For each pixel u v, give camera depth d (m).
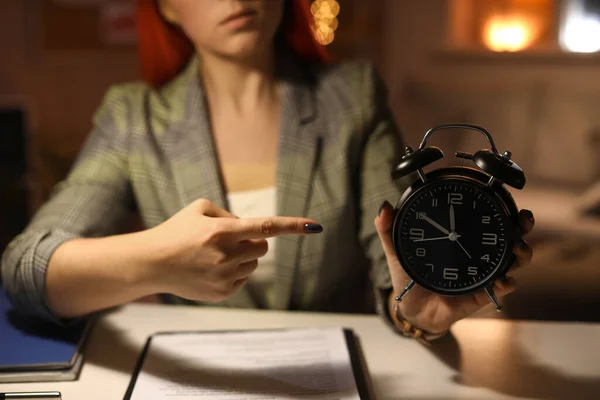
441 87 2.88
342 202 0.86
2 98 2.62
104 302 0.73
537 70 2.79
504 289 0.65
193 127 0.88
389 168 0.88
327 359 0.71
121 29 2.65
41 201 2.36
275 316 0.83
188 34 0.88
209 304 0.89
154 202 0.88
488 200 0.63
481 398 0.67
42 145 2.47
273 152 0.89
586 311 1.43
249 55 0.86
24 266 0.75
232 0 0.81
